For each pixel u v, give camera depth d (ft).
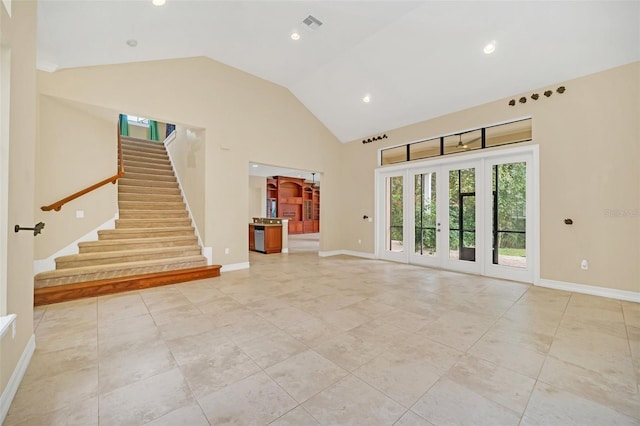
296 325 8.98
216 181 16.60
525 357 7.00
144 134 33.14
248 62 16.74
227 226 17.07
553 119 13.23
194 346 7.57
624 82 11.43
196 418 4.91
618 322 9.17
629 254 11.41
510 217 14.90
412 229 19.67
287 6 11.51
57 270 11.96
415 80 15.80
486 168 15.81
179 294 12.30
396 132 20.20
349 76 17.31
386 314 9.94
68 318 9.44
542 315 9.82
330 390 5.70
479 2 11.09
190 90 15.52
